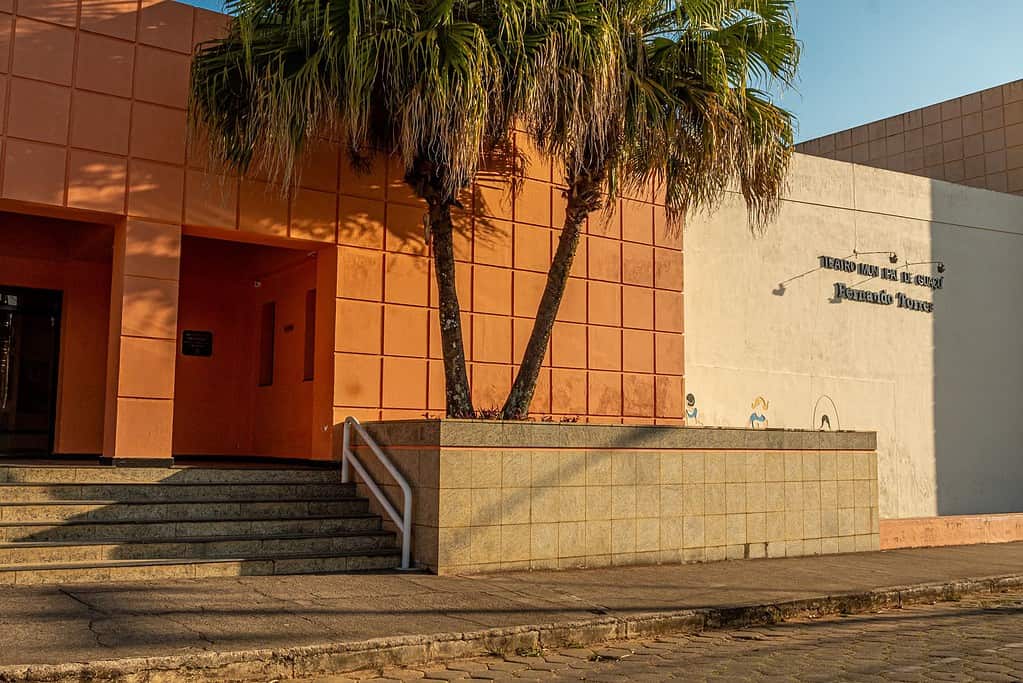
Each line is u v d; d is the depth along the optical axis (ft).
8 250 51.98
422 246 48.70
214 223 42.98
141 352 40.96
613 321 55.36
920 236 74.28
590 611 30.27
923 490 71.82
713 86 41.22
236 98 40.98
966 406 75.05
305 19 37.09
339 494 40.98
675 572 39.47
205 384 57.52
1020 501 77.00
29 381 53.31
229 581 32.04
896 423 71.00
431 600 30.68
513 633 27.07
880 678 23.29
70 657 21.56
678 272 58.70
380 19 37.86
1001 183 90.12
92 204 40.29
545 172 53.42
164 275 41.81
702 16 41.65
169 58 42.68
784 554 46.42
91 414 54.29
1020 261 79.87
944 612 36.17
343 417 45.39
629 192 55.57
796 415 65.82
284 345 54.95
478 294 50.26
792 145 44.55
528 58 37.70
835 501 49.14
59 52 40.14
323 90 38.37
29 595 28.25
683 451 43.01
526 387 43.68
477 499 36.50
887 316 71.46
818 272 68.18
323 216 45.88
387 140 43.52
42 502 34.78
